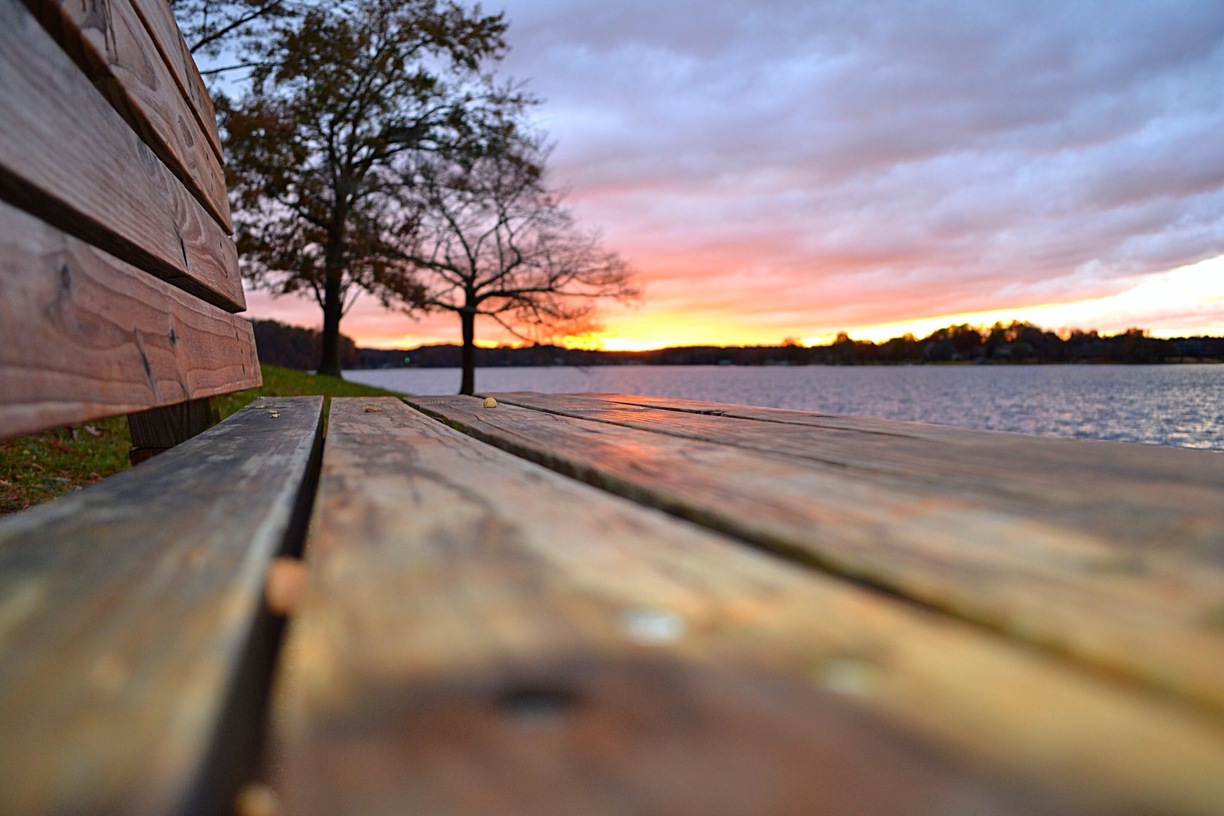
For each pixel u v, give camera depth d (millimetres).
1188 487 1128
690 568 717
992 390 107375
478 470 1475
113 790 331
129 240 1654
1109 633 509
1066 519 905
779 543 819
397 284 26422
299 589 707
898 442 1817
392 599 619
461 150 28031
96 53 1624
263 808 514
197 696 424
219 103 19000
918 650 499
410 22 24469
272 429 2469
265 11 16859
